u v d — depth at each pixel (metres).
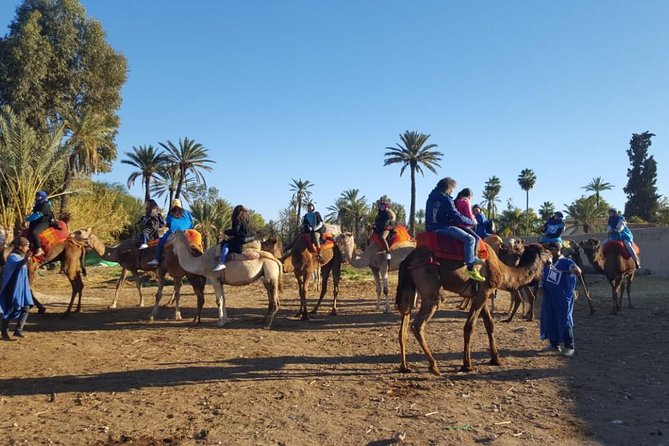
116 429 5.58
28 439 5.29
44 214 12.65
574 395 6.66
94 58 37.59
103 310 14.13
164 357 8.77
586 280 21.97
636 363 8.22
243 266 11.12
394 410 6.12
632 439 5.20
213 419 5.87
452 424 5.65
